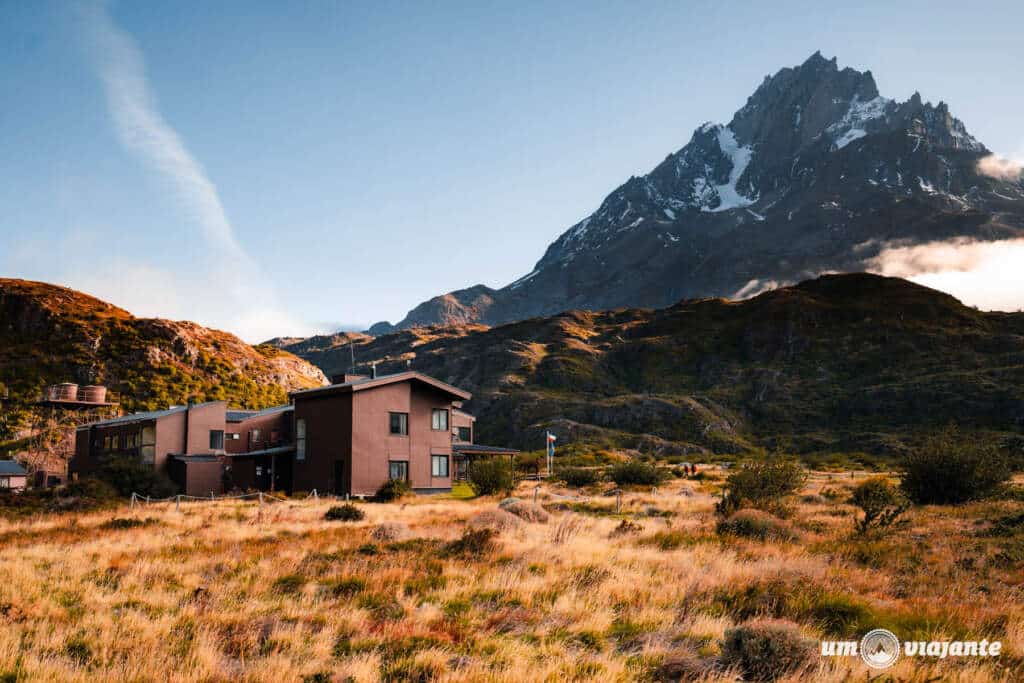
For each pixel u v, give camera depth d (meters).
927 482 30.75
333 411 46.75
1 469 60.44
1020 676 8.68
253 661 9.64
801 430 149.50
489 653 10.02
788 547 18.30
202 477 48.81
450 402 51.16
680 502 34.16
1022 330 187.00
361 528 22.72
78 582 14.32
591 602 12.54
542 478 60.16
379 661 9.61
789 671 8.76
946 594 12.98
